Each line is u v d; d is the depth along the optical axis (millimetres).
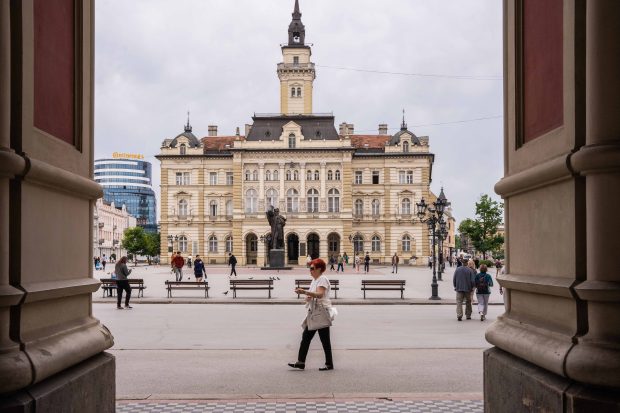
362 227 90562
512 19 5633
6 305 4137
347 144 86938
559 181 4551
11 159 4078
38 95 4785
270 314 22406
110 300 27594
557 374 4430
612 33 3977
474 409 7883
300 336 16094
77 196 5484
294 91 93250
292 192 87125
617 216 3953
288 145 87125
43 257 4734
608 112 3992
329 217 86250
